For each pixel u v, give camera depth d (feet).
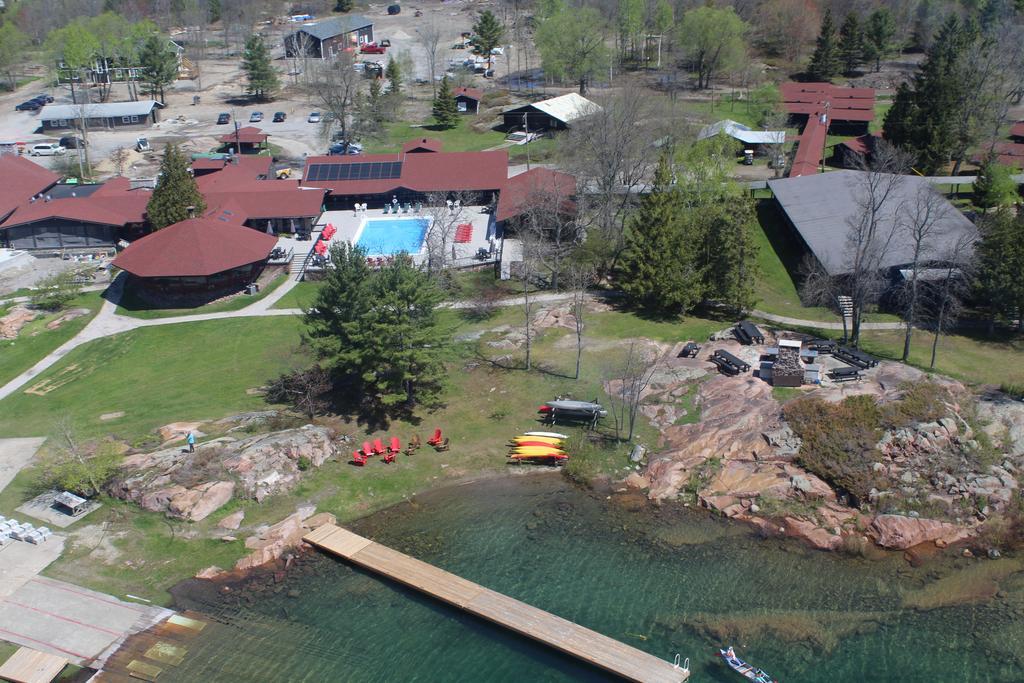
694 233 305.12
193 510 221.25
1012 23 590.55
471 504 230.89
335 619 190.70
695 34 592.19
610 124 383.04
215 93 652.48
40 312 337.11
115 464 234.58
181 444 245.86
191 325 325.42
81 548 210.59
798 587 200.13
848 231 334.24
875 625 188.34
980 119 433.07
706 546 214.28
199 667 176.55
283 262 364.17
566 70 593.83
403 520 224.94
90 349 312.91
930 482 225.97
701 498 229.66
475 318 317.42
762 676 172.65
